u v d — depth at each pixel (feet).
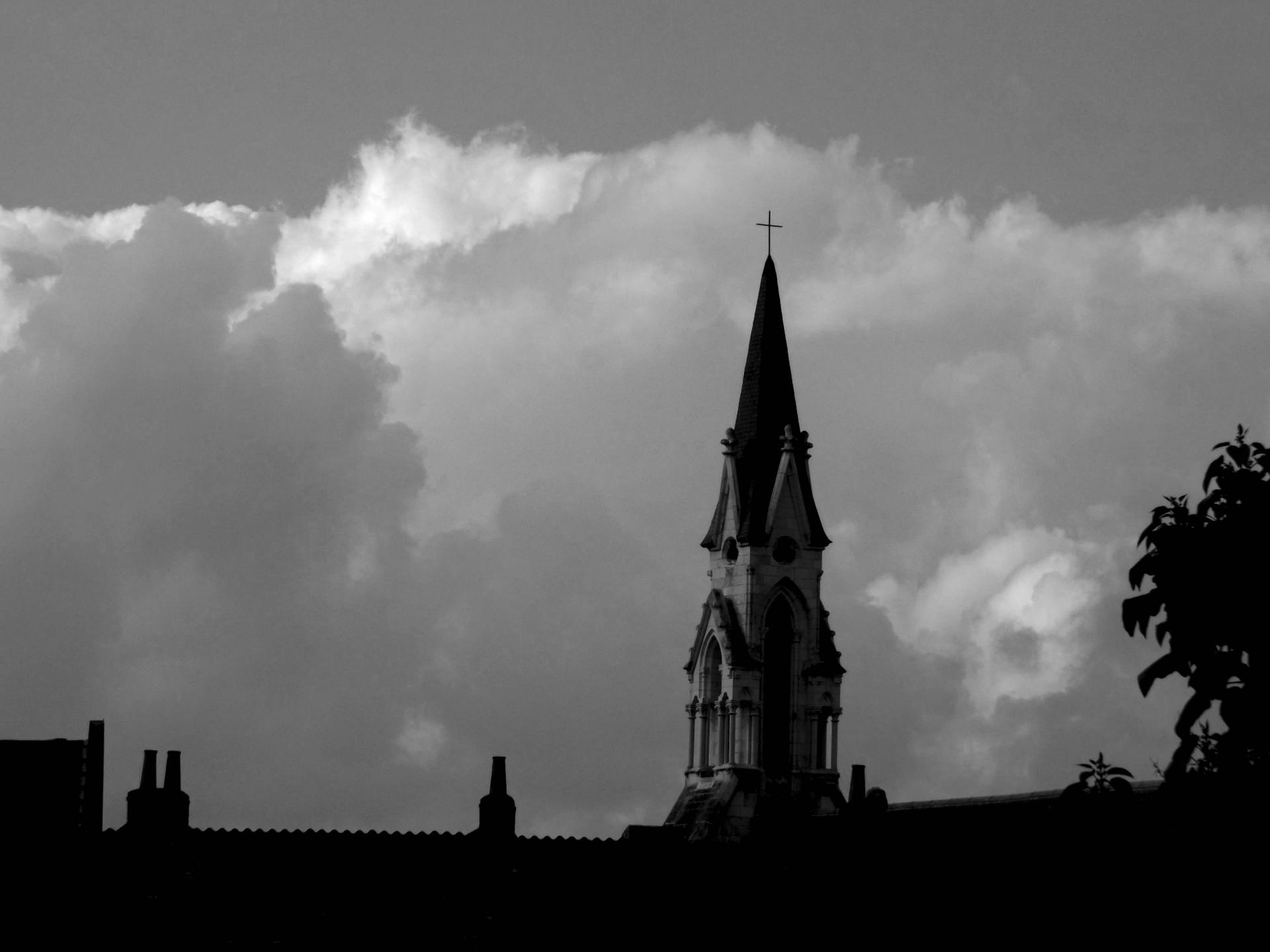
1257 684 241.55
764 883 629.10
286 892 591.37
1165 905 275.39
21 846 570.46
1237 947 260.62
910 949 561.84
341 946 580.71
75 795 583.58
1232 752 244.63
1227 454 261.03
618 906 617.62
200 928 573.33
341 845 615.98
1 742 585.22
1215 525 253.44
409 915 597.11
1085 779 287.89
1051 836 326.44
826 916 600.80
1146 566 254.47
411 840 627.46
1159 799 258.37
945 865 579.48
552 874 626.64
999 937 516.73
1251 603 245.04
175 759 599.98
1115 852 288.92
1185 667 246.88
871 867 606.55
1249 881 257.14
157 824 590.55
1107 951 297.53
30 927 557.74
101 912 566.36
